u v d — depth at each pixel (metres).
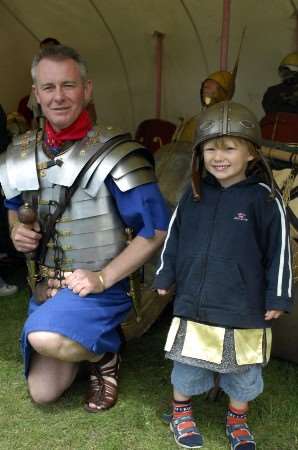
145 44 5.01
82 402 2.31
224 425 2.16
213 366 1.89
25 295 3.51
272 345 2.62
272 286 1.84
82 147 2.12
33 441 2.06
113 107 5.51
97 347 2.16
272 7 4.20
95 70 5.40
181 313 1.95
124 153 2.10
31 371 2.25
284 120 3.17
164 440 2.07
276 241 1.85
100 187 2.11
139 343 2.85
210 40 4.67
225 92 3.40
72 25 5.11
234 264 1.87
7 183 2.21
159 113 5.11
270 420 2.20
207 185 1.97
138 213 2.13
